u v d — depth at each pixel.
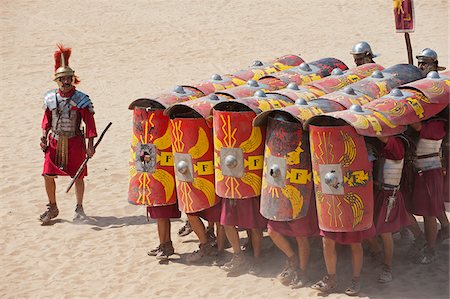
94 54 25.06
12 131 17.58
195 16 29.38
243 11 29.77
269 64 11.53
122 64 23.81
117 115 18.58
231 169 9.19
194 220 10.09
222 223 9.48
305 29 26.59
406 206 9.53
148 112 9.86
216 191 9.42
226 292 9.21
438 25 25.58
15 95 20.97
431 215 9.34
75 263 10.53
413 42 23.78
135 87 21.28
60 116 11.77
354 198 8.40
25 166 14.94
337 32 25.88
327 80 9.98
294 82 10.31
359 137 8.37
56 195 13.34
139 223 11.97
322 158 8.40
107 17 29.70
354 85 9.53
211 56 24.14
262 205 9.05
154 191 9.98
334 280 8.85
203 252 10.24
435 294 8.72
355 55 10.94
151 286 9.61
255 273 9.62
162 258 10.32
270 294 9.01
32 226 11.97
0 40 27.03
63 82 11.70
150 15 29.78
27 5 31.83
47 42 26.69
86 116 11.80
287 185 8.79
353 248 8.70
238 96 9.58
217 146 9.26
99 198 13.16
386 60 21.91
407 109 8.77
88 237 11.45
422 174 9.33
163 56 24.42
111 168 14.63
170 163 9.96
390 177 8.88
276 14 29.05
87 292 9.61
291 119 8.72
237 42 25.53
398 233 10.53
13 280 10.08
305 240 9.09
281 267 9.73
